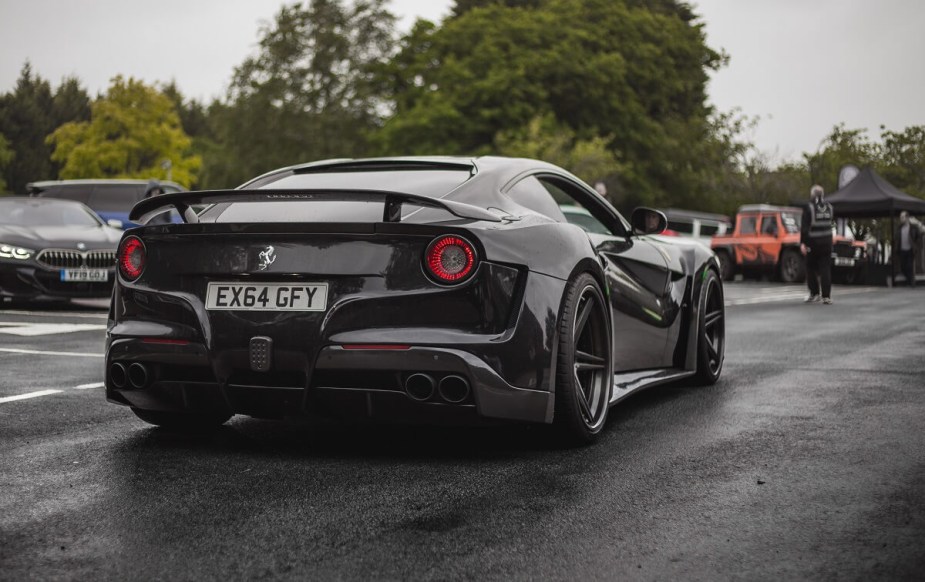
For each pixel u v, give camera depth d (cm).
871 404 449
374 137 3938
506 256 325
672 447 356
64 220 1158
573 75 3912
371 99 4312
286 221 330
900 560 224
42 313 1013
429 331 314
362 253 320
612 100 3944
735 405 453
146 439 373
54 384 516
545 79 3919
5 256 1013
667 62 4278
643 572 218
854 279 2298
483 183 369
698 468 321
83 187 1712
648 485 299
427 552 234
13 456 342
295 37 4334
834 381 531
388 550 235
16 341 733
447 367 311
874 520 257
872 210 2208
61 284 1023
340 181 387
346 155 4284
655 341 467
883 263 2536
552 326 336
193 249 337
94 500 282
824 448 350
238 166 4428
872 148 4075
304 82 4341
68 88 7562
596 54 4034
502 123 3769
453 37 4038
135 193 1714
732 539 242
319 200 326
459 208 325
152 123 5456
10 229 1046
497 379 317
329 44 4312
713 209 4309
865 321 998
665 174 4278
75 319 937
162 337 338
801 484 297
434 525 257
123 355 346
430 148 3738
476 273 316
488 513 269
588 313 366
